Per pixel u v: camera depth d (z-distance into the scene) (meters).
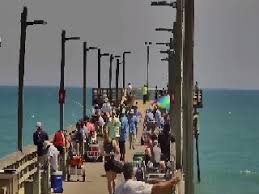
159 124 105.19
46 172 59.25
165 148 72.62
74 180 69.19
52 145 62.34
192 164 40.72
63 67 87.88
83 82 117.88
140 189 28.14
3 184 45.38
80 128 82.12
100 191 63.34
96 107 113.19
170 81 114.31
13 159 55.03
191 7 40.72
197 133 129.62
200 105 119.31
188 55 40.97
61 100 85.94
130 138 96.69
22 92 65.31
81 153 81.94
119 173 63.56
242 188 133.00
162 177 56.41
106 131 80.25
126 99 161.25
